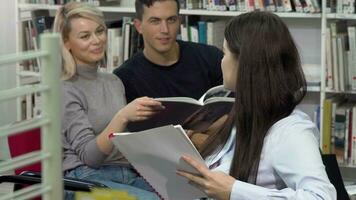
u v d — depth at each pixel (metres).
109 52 3.68
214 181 1.52
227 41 1.66
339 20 3.44
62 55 2.37
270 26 1.60
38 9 3.96
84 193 1.09
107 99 2.42
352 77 3.29
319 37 3.65
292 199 1.44
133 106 2.09
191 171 1.59
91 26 2.38
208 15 3.63
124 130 2.14
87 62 2.40
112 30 3.66
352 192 2.44
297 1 3.33
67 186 1.92
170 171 1.67
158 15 2.66
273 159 1.57
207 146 1.82
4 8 4.40
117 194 1.09
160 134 1.56
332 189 1.47
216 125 2.04
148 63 2.76
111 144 2.13
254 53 1.58
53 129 0.86
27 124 0.84
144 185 2.32
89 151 2.19
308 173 1.47
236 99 1.63
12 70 4.19
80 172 2.25
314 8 3.30
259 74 1.58
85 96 2.36
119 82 2.56
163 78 2.76
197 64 2.81
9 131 0.82
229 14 3.44
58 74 0.85
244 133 1.63
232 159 1.68
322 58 3.34
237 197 1.50
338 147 3.37
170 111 2.10
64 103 2.30
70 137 2.28
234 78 1.68
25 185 2.01
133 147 1.67
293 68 1.61
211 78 2.82
